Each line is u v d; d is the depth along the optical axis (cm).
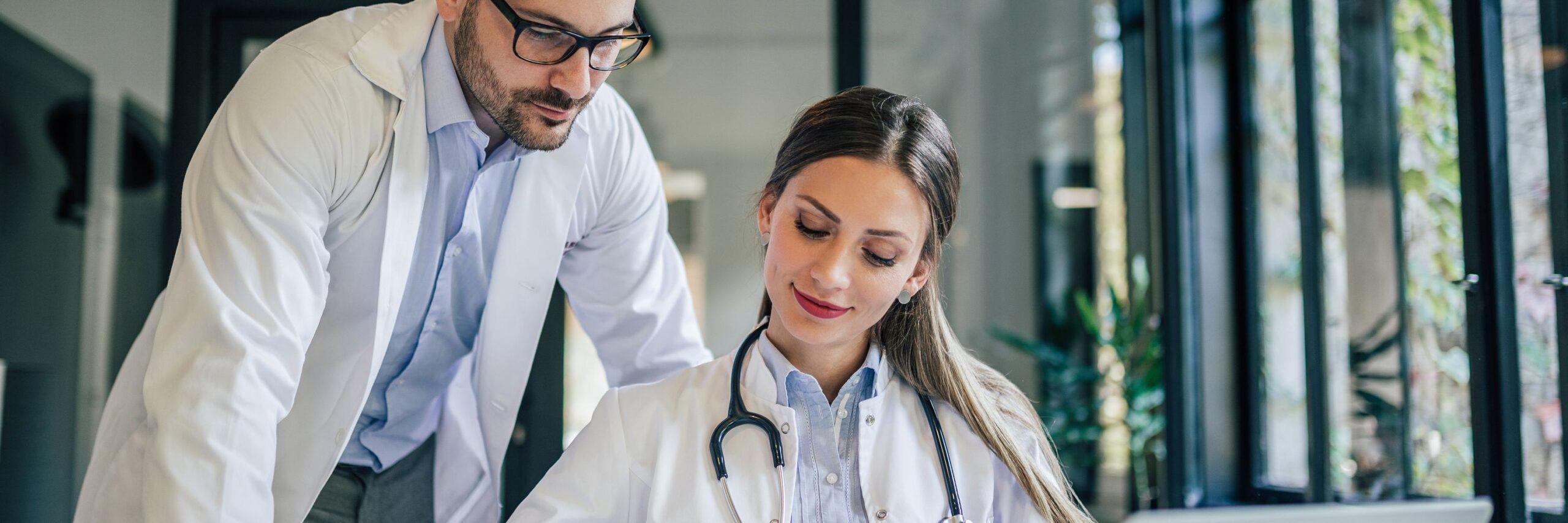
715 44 484
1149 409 383
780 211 117
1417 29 214
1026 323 468
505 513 326
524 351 156
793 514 118
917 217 115
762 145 537
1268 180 290
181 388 114
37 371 309
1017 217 468
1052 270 468
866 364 124
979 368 139
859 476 120
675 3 460
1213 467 299
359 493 155
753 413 121
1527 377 181
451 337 158
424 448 165
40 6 313
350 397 140
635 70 513
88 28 322
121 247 323
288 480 142
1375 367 236
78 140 318
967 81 461
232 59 312
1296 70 265
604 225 161
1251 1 296
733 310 564
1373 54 231
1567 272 171
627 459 121
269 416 120
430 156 141
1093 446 445
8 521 302
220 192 121
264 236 120
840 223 112
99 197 321
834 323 115
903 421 124
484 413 160
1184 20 308
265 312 120
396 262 137
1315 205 261
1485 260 187
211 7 312
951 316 468
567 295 172
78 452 318
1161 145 306
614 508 121
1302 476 273
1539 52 176
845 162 113
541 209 148
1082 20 469
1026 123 467
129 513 129
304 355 127
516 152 144
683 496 116
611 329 170
